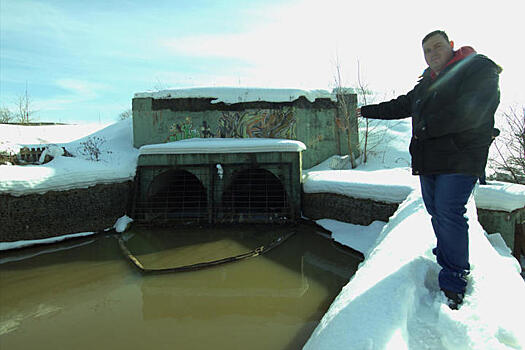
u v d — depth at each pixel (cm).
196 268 622
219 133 1253
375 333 213
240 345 395
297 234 833
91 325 451
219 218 918
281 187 1121
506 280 284
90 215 827
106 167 887
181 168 950
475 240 354
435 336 229
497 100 247
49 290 555
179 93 1255
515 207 557
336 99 1338
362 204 774
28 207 727
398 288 261
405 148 1354
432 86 279
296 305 493
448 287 267
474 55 257
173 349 392
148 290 553
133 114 1270
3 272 622
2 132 1374
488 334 212
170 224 908
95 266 648
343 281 572
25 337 425
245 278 590
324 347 225
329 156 1337
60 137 1458
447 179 262
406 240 367
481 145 255
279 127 1255
